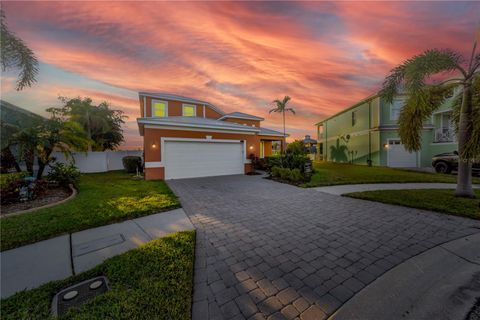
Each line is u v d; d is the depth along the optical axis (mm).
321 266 2416
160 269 2285
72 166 7996
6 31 5375
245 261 2539
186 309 1711
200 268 2391
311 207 4930
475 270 2342
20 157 7086
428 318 1669
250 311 1732
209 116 18875
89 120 17453
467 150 5148
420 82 5770
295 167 10117
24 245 3025
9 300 1862
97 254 2760
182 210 4734
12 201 5316
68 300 1880
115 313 1649
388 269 2346
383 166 14641
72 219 3949
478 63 5246
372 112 15516
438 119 13656
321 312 1720
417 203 4875
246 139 12117
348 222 3877
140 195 5988
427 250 2775
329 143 22375
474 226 3580
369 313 1712
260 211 4637
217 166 11141
